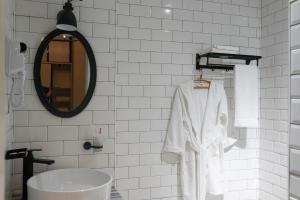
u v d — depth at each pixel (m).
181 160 2.17
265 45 2.41
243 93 2.24
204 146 2.18
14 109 1.77
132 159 2.12
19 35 1.78
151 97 2.17
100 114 1.94
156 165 2.18
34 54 1.81
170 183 2.21
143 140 2.15
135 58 2.13
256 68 2.29
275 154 2.26
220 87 2.29
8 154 1.43
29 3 1.80
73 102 1.88
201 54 2.28
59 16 1.66
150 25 2.17
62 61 1.86
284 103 2.18
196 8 2.29
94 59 1.92
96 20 1.94
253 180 2.43
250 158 2.43
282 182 2.18
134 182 2.12
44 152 1.82
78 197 1.34
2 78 1.05
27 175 1.58
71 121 1.88
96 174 1.74
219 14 2.36
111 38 1.97
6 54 1.28
